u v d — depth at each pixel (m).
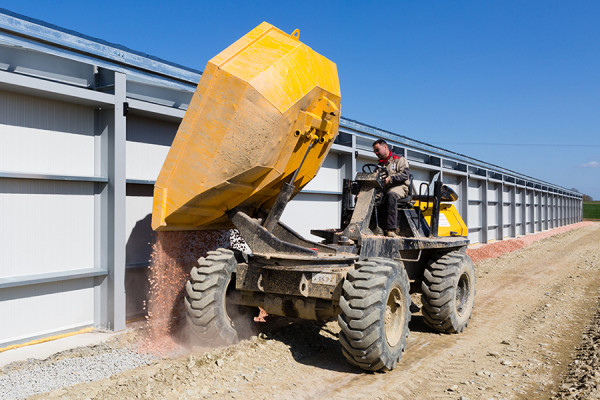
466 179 19.16
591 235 30.84
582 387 4.63
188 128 5.17
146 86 7.30
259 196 5.80
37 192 6.10
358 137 12.17
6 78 5.39
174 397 4.16
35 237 6.08
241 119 4.99
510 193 26.42
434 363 5.57
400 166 6.67
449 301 6.69
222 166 5.12
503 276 12.47
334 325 6.92
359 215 6.00
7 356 5.49
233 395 4.33
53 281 6.18
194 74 8.43
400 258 6.41
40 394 4.27
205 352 5.27
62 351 5.60
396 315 5.42
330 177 11.62
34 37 6.18
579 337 6.76
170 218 5.46
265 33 5.47
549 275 12.64
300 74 5.35
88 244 6.69
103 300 6.67
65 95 5.98
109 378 4.70
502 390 4.77
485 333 6.98
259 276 5.46
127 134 7.14
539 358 5.82
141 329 6.58
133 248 7.22
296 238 5.76
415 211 7.25
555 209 41.31
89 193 6.70
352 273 4.98
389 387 4.74
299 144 5.55
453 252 7.28
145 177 7.39
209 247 6.99
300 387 4.62
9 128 5.80
